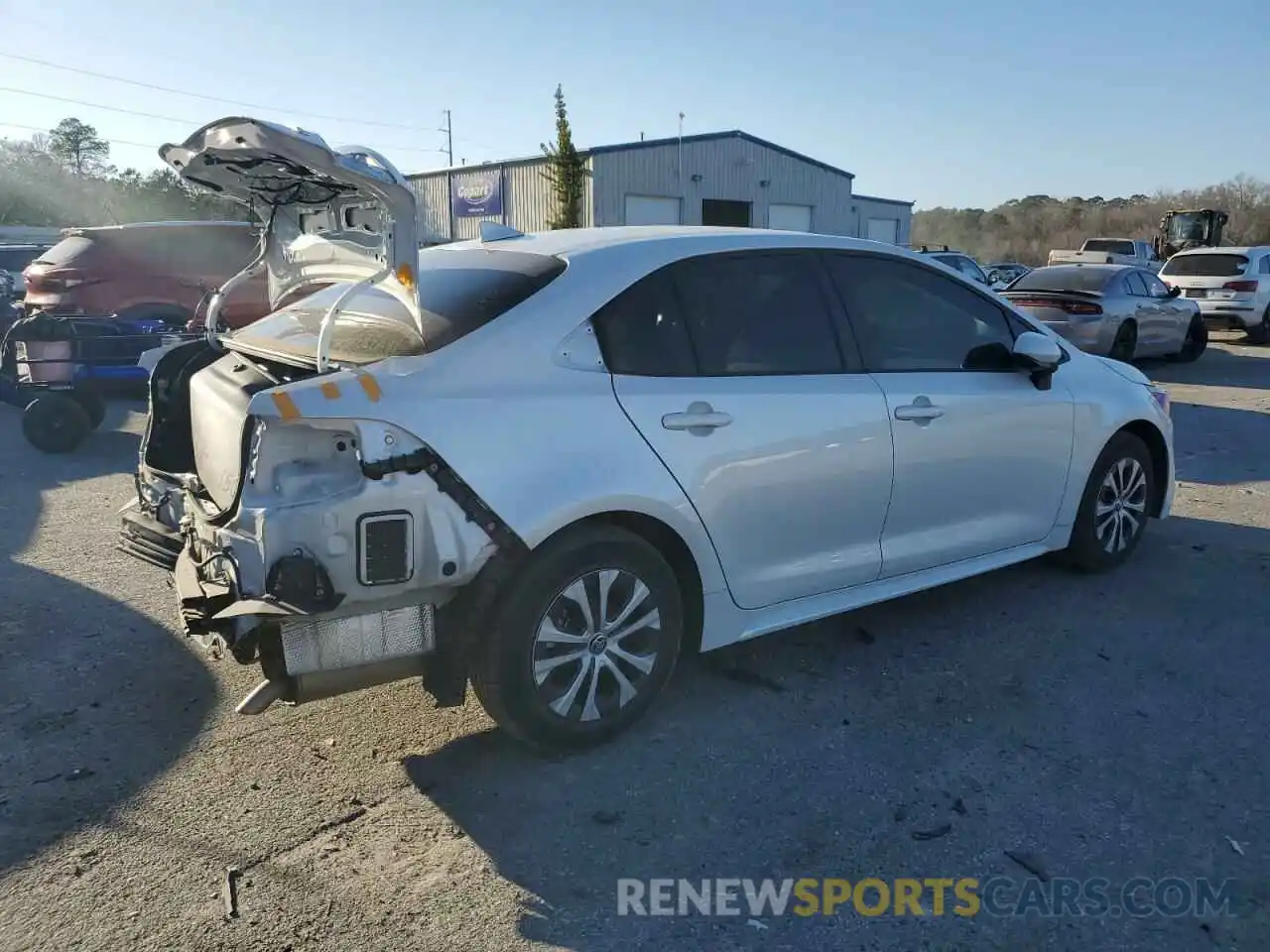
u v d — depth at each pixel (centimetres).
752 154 4147
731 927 269
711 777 339
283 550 292
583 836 307
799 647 443
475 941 262
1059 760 350
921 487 425
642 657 356
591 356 343
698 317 370
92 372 838
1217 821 314
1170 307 1490
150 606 490
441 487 304
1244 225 6844
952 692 400
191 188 388
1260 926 270
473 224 4222
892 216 4844
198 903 275
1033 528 483
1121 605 490
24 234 4944
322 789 331
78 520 645
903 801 325
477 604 320
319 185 343
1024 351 451
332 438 299
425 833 308
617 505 335
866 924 271
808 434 382
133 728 371
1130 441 524
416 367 311
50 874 287
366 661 310
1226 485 741
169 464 407
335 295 404
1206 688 402
